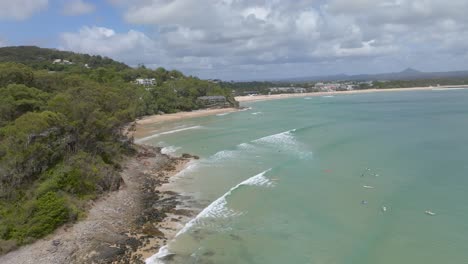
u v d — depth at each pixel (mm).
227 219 29266
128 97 87938
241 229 27516
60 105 42688
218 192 35812
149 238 26281
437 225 26641
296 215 29578
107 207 31656
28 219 26594
